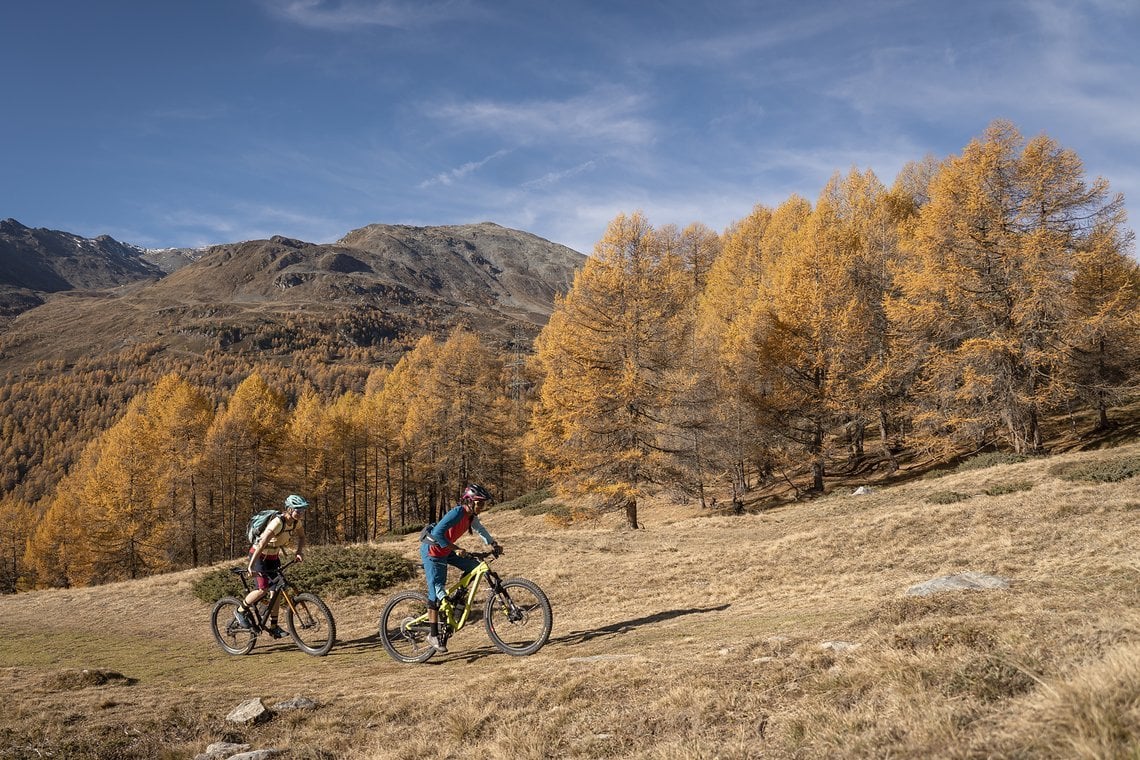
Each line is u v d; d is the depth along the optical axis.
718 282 52.38
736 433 35.47
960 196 29.09
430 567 8.20
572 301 30.83
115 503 46.62
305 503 9.24
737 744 3.76
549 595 14.80
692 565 16.66
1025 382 29.16
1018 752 2.76
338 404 91.06
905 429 39.38
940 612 6.84
